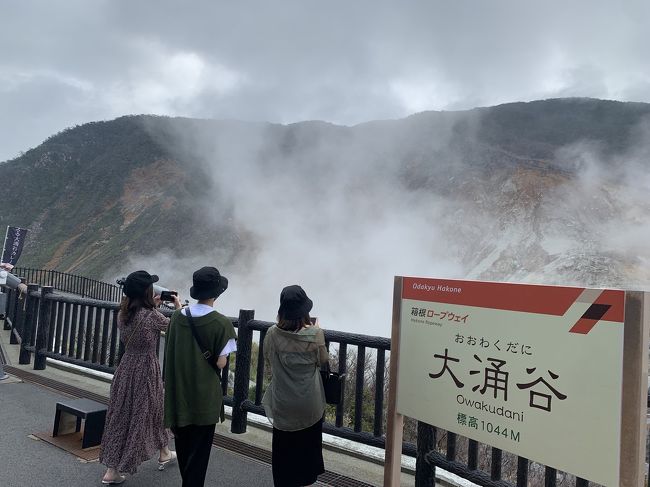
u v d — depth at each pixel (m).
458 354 2.69
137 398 3.57
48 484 3.53
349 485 3.77
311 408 3.08
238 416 4.77
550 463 2.25
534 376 2.34
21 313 8.95
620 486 2.00
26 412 5.10
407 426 5.77
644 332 1.99
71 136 117.69
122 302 3.76
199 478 3.23
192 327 3.27
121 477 3.60
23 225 89.94
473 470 2.80
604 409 2.08
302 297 3.14
